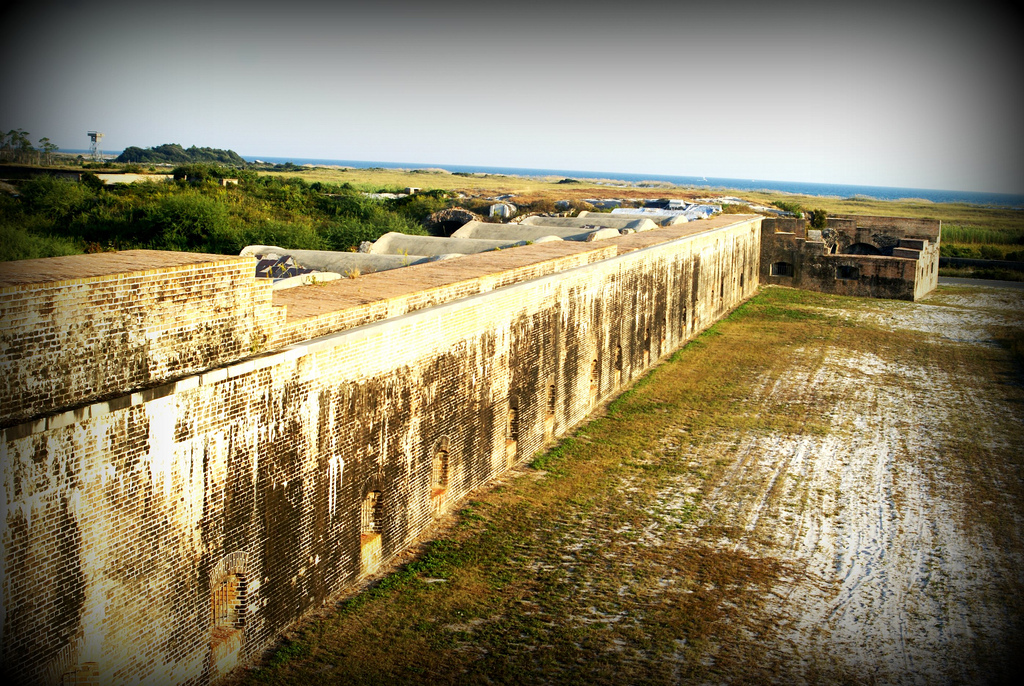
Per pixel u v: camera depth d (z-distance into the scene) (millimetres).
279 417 11016
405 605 12758
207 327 9992
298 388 11320
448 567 14094
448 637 11961
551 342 20391
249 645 10898
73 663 8539
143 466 9109
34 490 8000
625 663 11625
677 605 13359
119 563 8945
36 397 8055
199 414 9758
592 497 17578
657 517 16734
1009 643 12609
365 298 13906
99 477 8625
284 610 11539
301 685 10484
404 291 14898
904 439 22203
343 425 12391
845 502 17906
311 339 11891
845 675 11617
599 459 19969
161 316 9344
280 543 11312
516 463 19109
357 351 12516
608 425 22609
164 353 9422
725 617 13078
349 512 12789
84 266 9289
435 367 14930
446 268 18781
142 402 9016
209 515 10039
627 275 25766
